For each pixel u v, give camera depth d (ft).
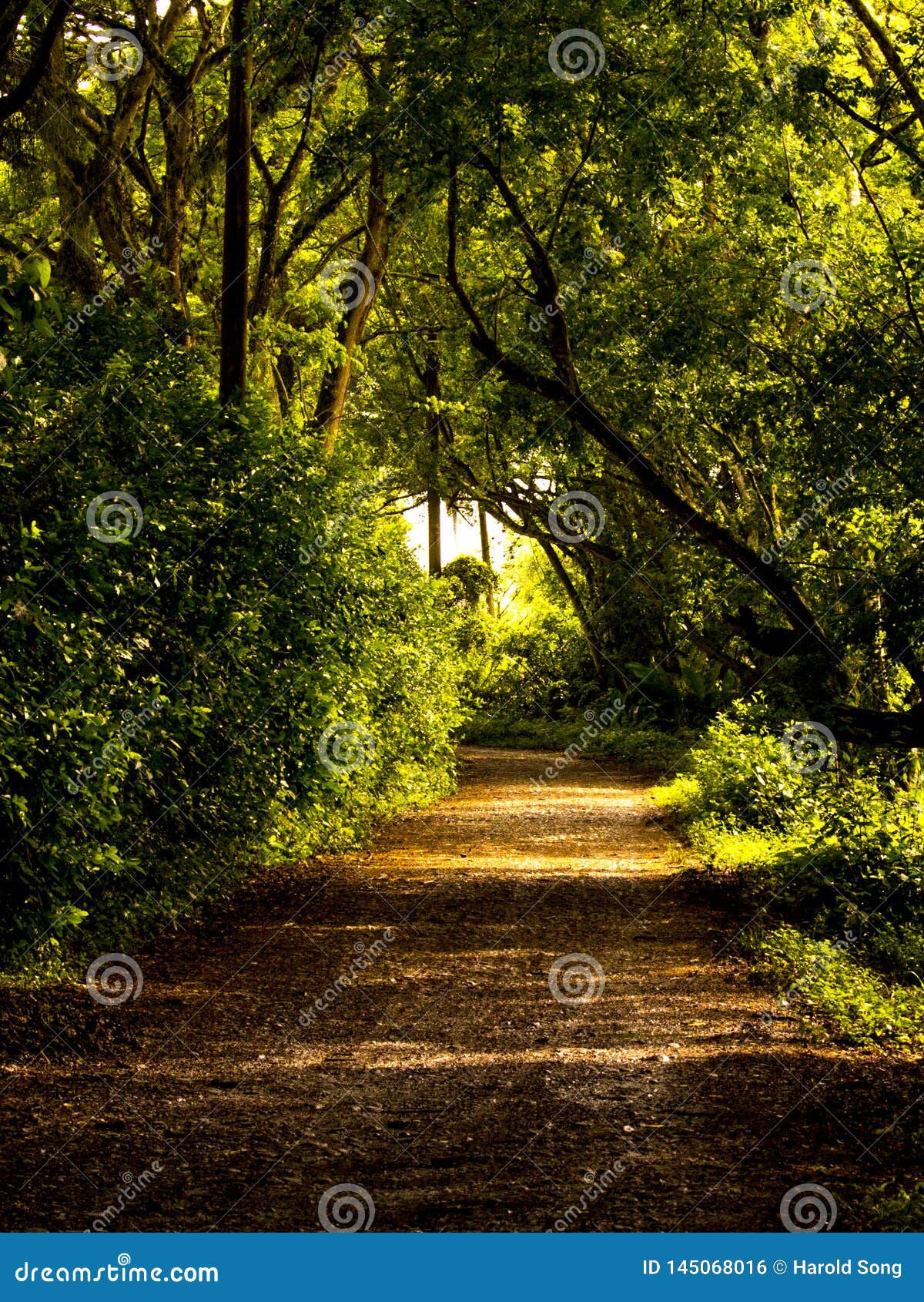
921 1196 16.39
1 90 45.29
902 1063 23.82
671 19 47.29
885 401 44.55
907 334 44.60
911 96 46.85
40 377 32.09
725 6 46.55
